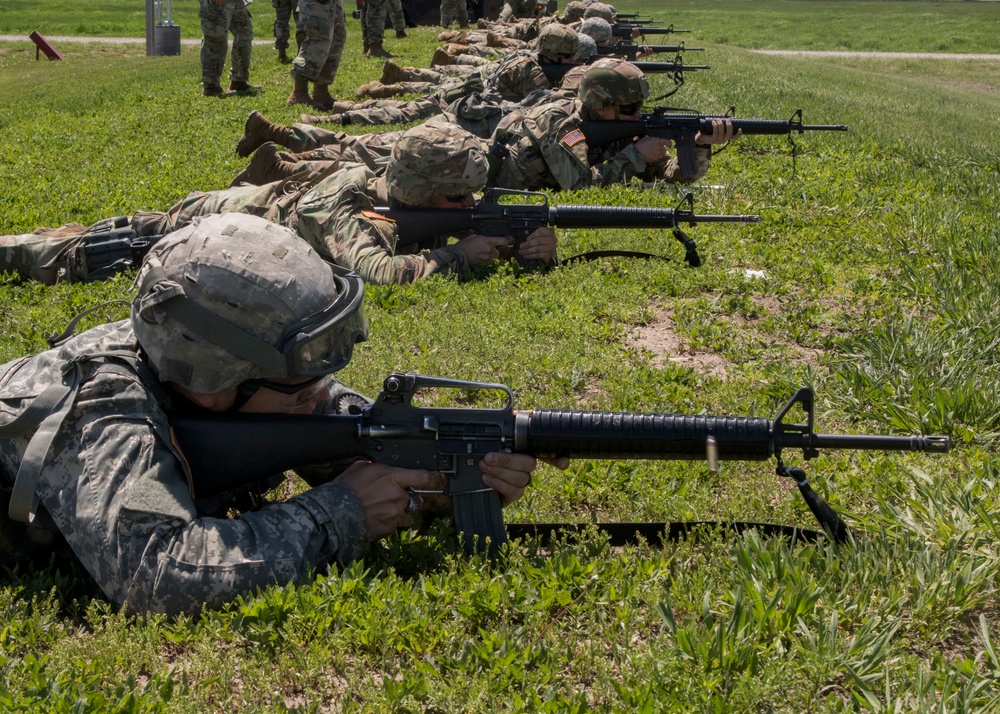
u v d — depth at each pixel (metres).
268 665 2.62
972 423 4.40
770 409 4.57
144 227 6.45
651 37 33.22
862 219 8.05
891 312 5.83
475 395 4.58
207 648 2.58
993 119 20.69
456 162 6.21
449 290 5.97
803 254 7.07
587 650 2.70
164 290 2.74
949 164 11.16
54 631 2.78
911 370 4.89
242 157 10.68
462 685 2.52
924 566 3.05
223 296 2.75
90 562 2.75
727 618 2.85
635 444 3.03
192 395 2.96
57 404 2.78
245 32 18.22
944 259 6.75
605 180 8.60
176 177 10.12
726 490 3.81
